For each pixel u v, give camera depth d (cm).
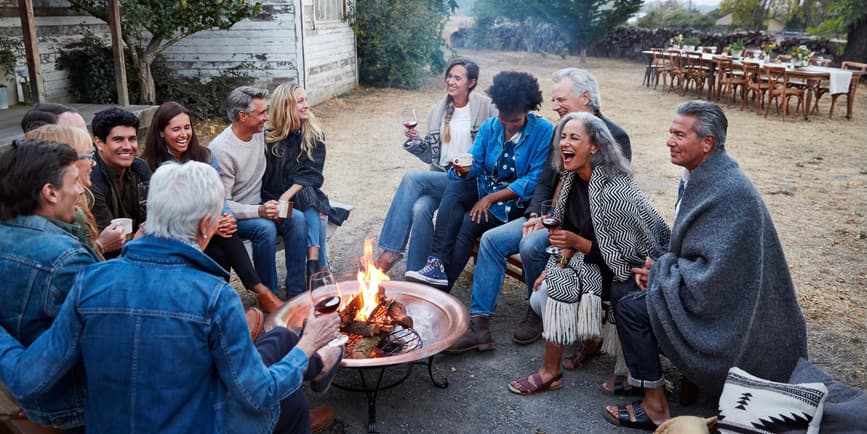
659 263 294
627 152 371
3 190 193
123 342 169
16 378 175
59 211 202
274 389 184
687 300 282
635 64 2538
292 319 308
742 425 250
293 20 1227
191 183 175
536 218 374
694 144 283
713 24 3903
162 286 171
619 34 2759
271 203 397
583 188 334
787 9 3994
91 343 171
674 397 326
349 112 1287
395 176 793
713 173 283
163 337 169
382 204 675
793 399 251
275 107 425
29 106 949
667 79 1966
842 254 532
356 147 961
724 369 282
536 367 358
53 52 1059
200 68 1252
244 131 407
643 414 301
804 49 1247
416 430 302
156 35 1034
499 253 372
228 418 180
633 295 301
